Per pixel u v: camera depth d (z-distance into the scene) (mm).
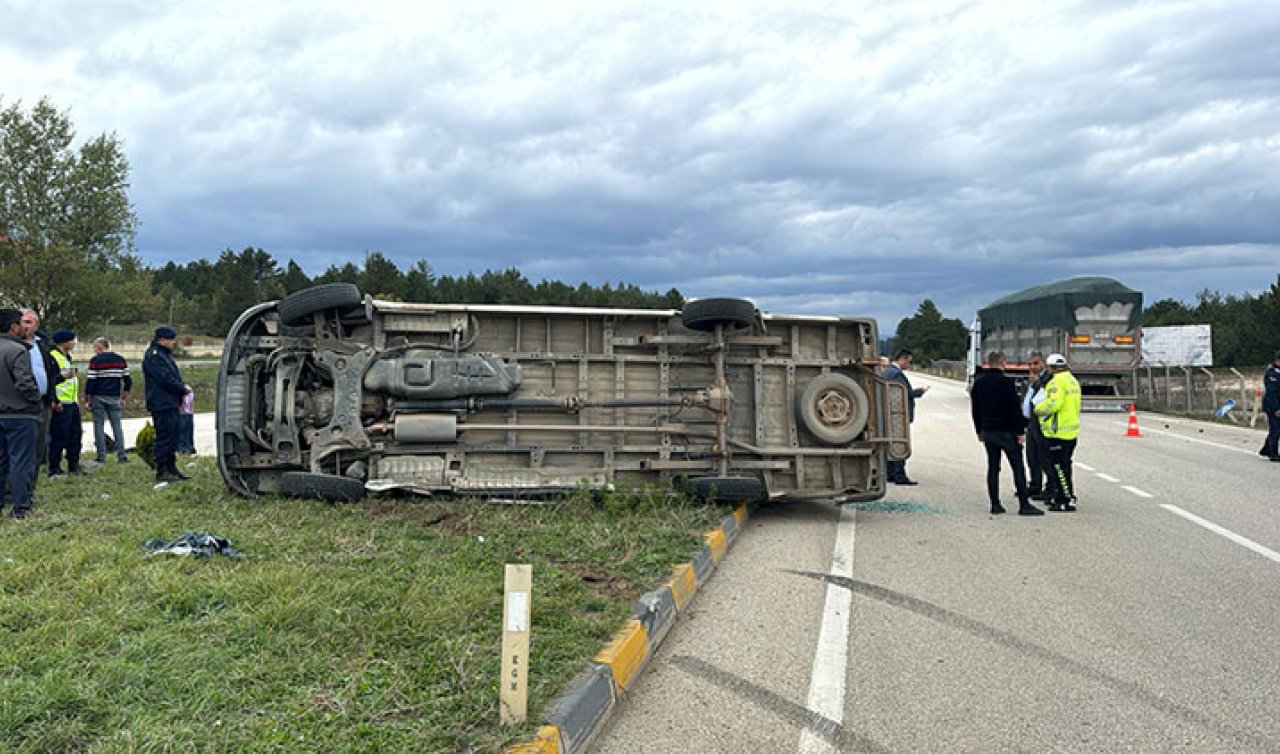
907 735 4098
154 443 10555
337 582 5434
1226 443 18422
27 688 3672
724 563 7422
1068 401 10227
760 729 4152
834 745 3988
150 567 5625
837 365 9859
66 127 43219
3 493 8164
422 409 8898
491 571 5992
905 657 5152
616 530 7484
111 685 3811
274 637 4473
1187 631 5660
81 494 9031
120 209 44875
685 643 5355
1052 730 4152
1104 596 6504
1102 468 14266
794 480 9609
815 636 5520
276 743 3365
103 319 44281
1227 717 4305
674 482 9203
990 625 5777
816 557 7730
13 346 7684
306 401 8922
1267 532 9023
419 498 8719
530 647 4496
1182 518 9844
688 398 9219
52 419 10594
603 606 5273
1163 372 31016
